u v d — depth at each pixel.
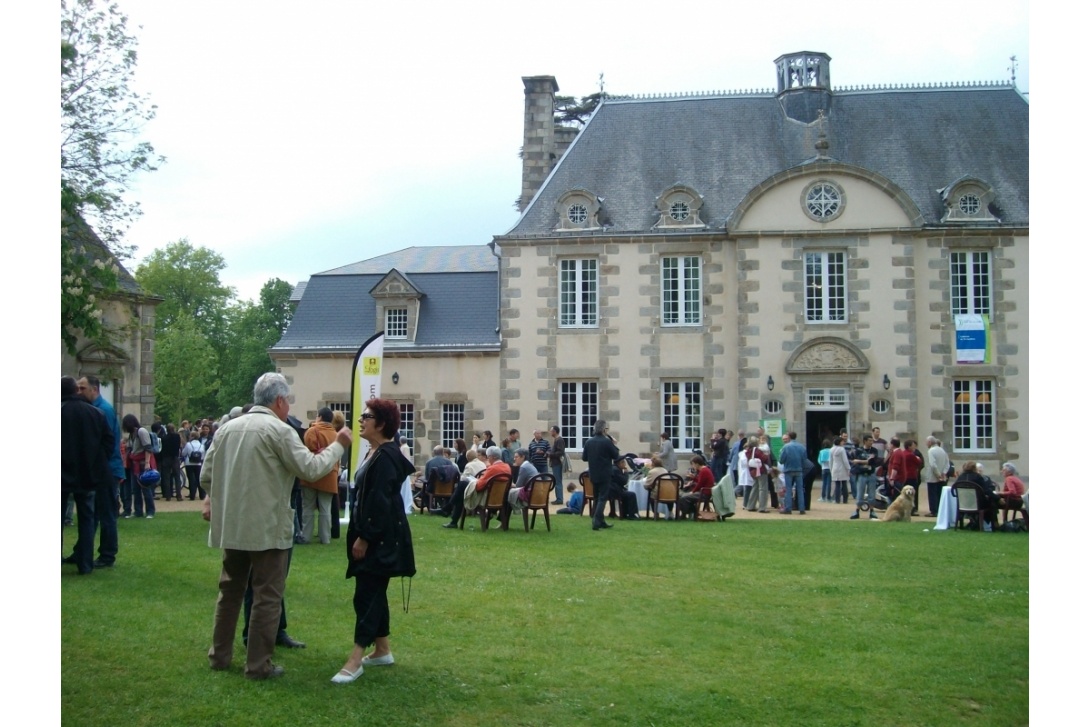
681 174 35.69
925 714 8.34
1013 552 16.75
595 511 20.06
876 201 33.00
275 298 75.94
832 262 33.34
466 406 35.06
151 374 32.84
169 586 12.05
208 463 8.81
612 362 34.25
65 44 21.80
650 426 33.94
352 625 10.55
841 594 12.89
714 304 33.84
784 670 9.43
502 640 10.19
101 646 9.23
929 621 11.43
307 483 16.17
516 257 34.97
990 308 33.16
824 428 33.78
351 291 37.59
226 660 8.69
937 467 24.28
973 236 33.16
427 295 36.72
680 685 8.90
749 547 17.16
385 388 35.66
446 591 12.52
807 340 32.97
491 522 21.23
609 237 34.31
